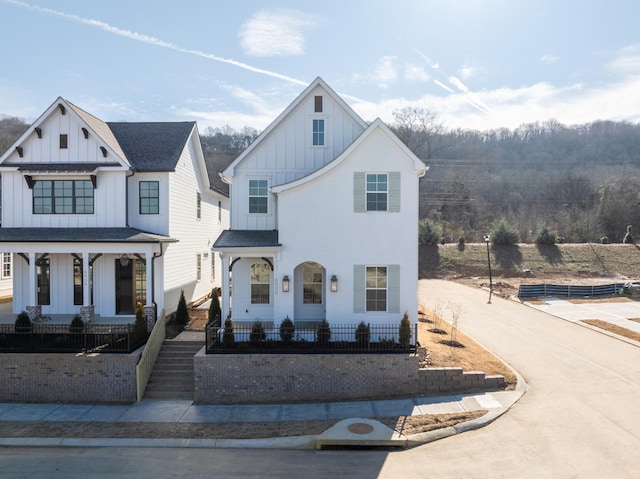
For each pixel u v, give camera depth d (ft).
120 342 48.62
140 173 65.05
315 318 56.44
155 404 44.39
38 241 57.31
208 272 89.30
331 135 59.31
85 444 34.88
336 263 51.34
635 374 48.21
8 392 46.14
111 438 35.96
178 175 69.51
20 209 63.46
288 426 37.91
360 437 34.42
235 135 238.48
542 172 260.01
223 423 39.06
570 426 36.06
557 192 229.25
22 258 64.03
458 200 198.49
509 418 37.96
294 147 59.31
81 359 45.88
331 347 47.80
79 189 63.67
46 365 46.06
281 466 30.96
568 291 96.48
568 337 63.41
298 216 51.42
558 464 30.17
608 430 35.24
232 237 55.42
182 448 34.22
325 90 58.95
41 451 33.96
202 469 30.68
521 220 197.57
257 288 57.72
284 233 51.47
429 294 99.71
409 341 47.96
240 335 51.62
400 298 51.11
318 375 45.14
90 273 59.88
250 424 38.68
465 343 57.67
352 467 30.68
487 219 199.00
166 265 64.69
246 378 45.11
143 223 65.46
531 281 115.34
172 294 67.56
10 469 30.89
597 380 46.44
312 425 37.88
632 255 135.74
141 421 39.83
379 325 51.24
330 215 51.31
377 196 51.21
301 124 59.31
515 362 52.16
